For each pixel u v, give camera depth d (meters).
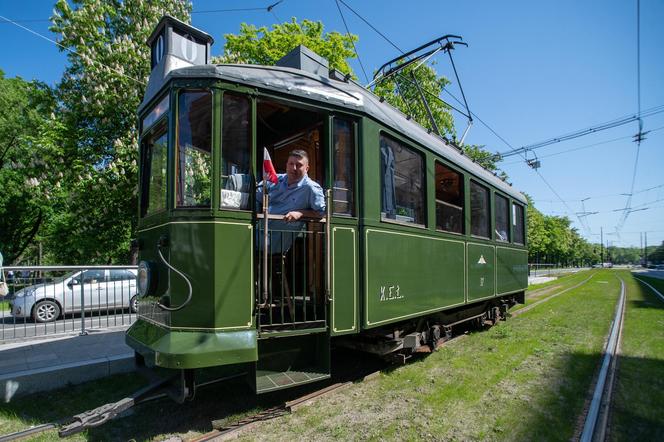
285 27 16.56
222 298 3.40
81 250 15.34
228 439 3.30
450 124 21.31
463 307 7.32
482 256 7.48
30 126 20.92
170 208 3.51
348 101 4.31
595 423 3.67
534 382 4.75
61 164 13.59
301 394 4.30
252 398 4.15
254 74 3.77
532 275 38.62
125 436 3.39
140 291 3.87
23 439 3.37
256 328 3.55
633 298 14.16
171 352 3.12
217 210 3.45
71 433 2.86
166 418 3.70
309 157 4.99
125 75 12.47
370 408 3.96
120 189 13.09
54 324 6.74
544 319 9.34
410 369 5.27
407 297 5.03
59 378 4.52
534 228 41.47
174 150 3.54
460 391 4.43
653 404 4.14
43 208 21.22
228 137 3.60
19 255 25.28
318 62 4.88
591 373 5.12
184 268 3.41
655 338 7.18
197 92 3.60
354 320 4.18
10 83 23.09
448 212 6.43
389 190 4.87
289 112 4.85
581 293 16.19
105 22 13.85
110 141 13.78
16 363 4.84
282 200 4.07
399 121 5.26
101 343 5.97
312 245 4.14
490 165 23.11
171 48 4.06
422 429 3.52
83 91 13.19
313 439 3.32
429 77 19.70
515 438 3.37
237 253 3.51
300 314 4.23
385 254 4.64
